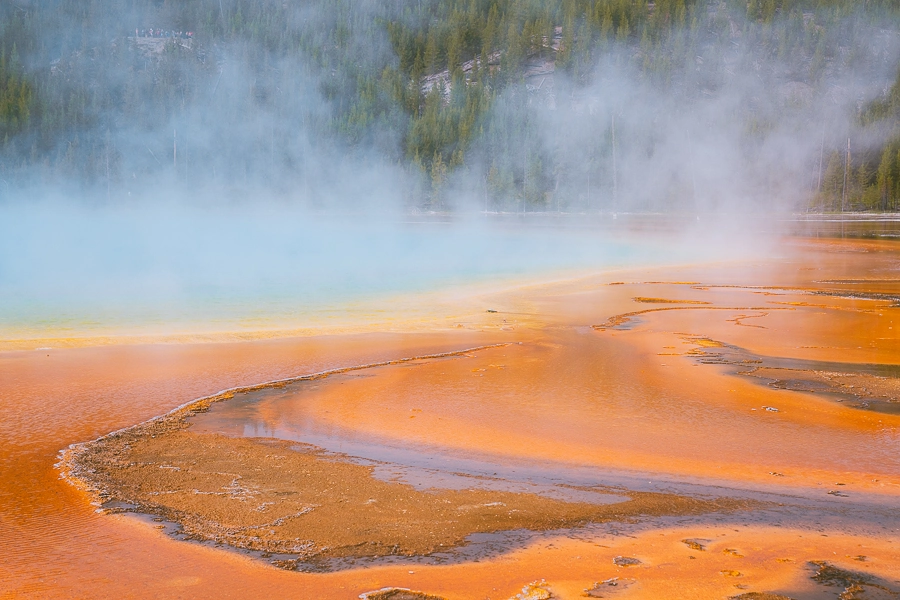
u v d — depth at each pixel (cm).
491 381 1140
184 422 920
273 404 1005
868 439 868
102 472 741
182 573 543
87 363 1234
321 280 2641
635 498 693
